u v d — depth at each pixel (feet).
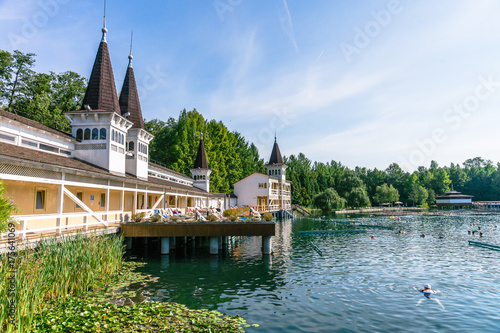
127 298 39.01
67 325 28.32
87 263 41.39
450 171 486.79
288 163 389.80
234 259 69.46
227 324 31.53
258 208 187.21
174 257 70.49
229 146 280.10
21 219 41.04
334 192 323.16
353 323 33.37
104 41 82.69
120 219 69.87
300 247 90.38
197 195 141.69
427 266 63.57
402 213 288.10
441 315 36.01
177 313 33.27
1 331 24.89
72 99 173.37
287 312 36.32
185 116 249.14
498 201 381.60
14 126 57.36
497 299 42.09
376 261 68.90
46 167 45.27
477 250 85.46
